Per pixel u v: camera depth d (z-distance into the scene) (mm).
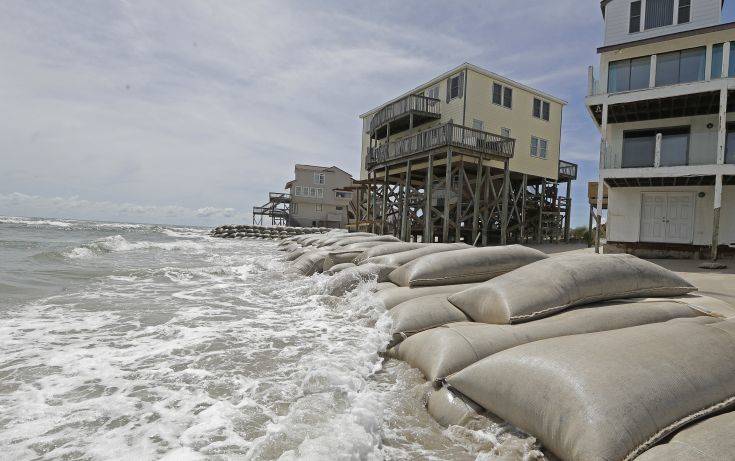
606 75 13195
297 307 5449
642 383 1856
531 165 19656
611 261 3596
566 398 1903
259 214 44312
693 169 11055
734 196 12086
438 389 2639
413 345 3268
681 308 3199
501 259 4945
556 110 20828
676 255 12555
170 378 2883
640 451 1641
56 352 3389
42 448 1953
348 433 1950
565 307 3193
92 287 6746
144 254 13984
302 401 2395
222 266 10242
